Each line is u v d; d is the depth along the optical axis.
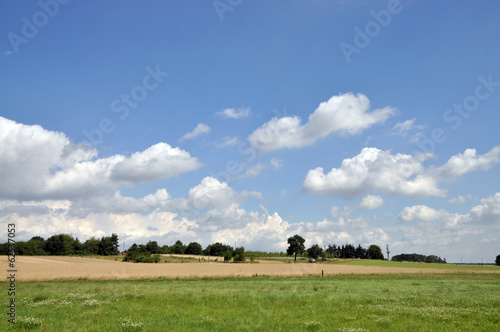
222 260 179.75
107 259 167.12
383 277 73.62
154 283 52.88
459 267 143.38
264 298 29.86
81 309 23.31
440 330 17.55
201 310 23.12
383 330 17.42
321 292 36.94
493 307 26.53
